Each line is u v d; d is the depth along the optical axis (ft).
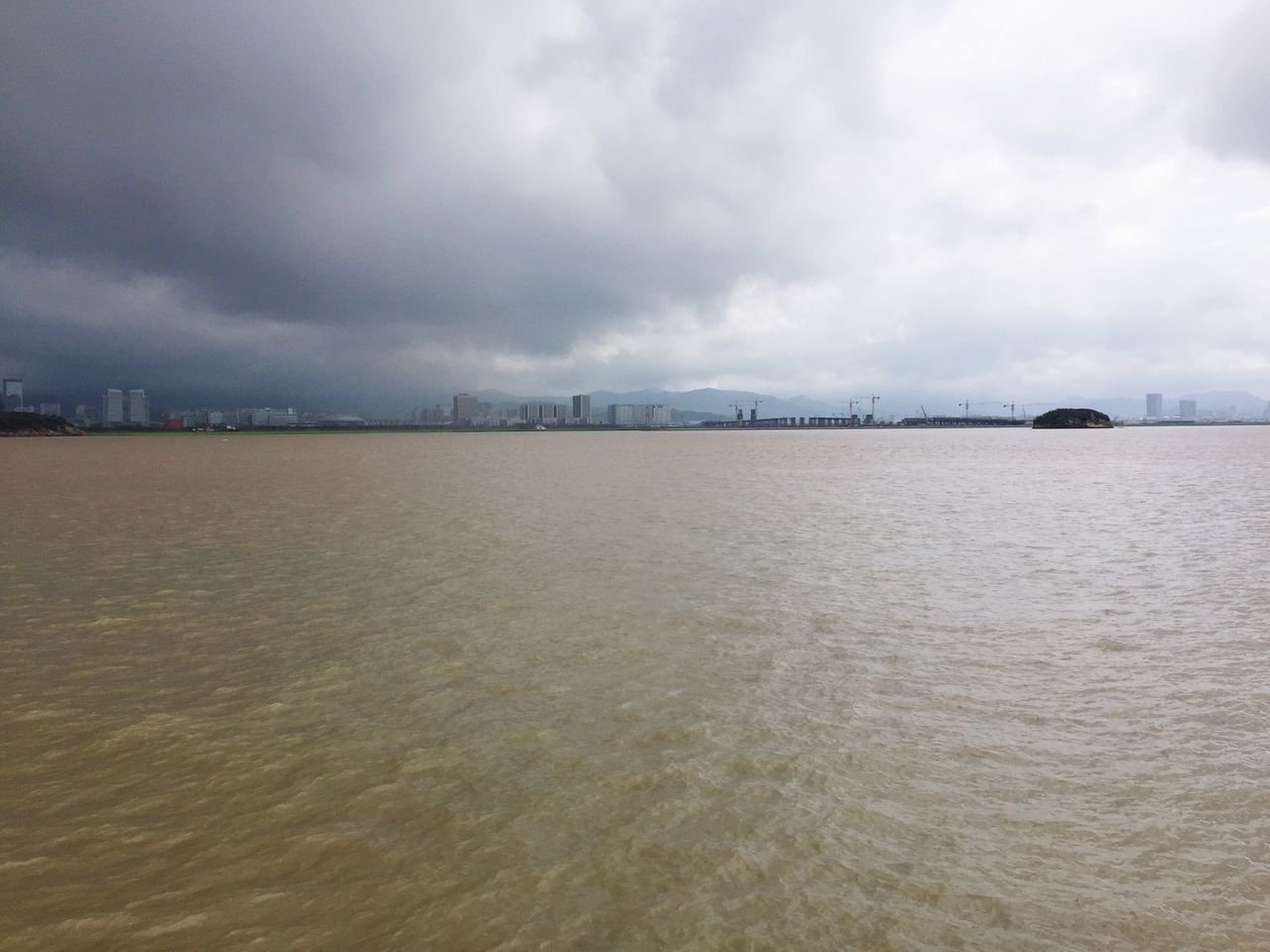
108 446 572.51
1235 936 23.04
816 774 32.99
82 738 36.81
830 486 184.34
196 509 133.90
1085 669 46.57
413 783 32.19
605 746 35.73
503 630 54.60
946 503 142.92
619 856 26.94
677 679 44.52
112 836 28.37
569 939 22.70
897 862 26.63
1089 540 96.07
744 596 65.00
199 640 52.44
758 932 22.99
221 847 27.68
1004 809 30.17
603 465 291.99
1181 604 62.85
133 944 22.66
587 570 75.97
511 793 31.30
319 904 24.43
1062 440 623.77
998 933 23.06
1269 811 30.17
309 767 33.76
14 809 30.27
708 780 32.35
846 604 62.28
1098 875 26.03
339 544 92.12
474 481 203.31
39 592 66.95
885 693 42.45
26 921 23.63
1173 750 35.58
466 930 23.15
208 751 35.35
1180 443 520.42
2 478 215.51
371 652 49.73
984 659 48.39
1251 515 123.34
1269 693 42.65
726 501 147.54
